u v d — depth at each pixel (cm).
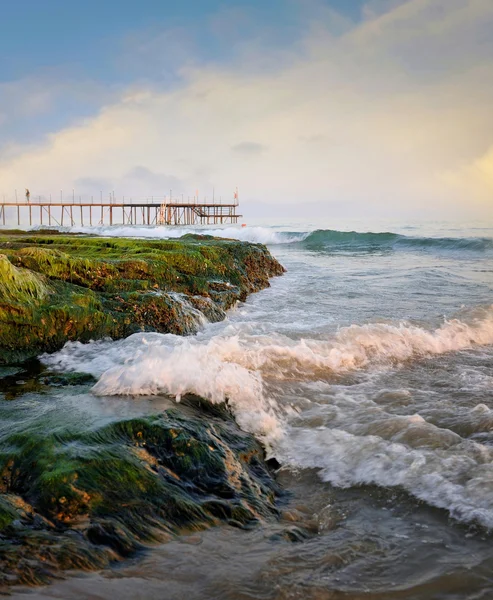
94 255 1145
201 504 349
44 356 702
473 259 2205
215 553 303
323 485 399
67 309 743
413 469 403
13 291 715
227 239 2036
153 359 564
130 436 405
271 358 657
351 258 2317
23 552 275
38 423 415
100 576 272
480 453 423
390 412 527
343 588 275
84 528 305
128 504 331
